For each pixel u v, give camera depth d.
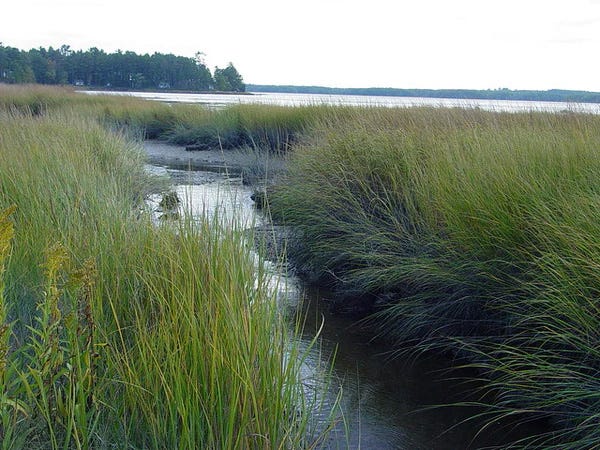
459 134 8.18
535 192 5.55
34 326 3.89
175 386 3.11
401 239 7.03
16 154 7.20
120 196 6.30
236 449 3.00
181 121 21.72
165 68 105.19
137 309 3.80
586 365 4.50
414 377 5.36
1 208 5.14
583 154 6.25
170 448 3.06
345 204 7.92
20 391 2.94
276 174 11.32
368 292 6.96
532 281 5.05
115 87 101.50
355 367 5.47
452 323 5.86
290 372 3.71
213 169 15.43
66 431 3.00
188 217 4.68
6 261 4.14
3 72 77.19
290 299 7.06
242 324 3.46
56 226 5.00
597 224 4.69
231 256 4.05
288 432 3.25
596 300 4.36
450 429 4.53
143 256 4.29
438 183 6.50
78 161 7.66
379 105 16.03
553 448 4.20
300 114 17.88
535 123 9.44
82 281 3.13
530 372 4.52
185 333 3.35
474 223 5.82
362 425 4.46
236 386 3.10
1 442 2.78
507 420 4.68
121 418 3.21
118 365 3.35
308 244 8.04
